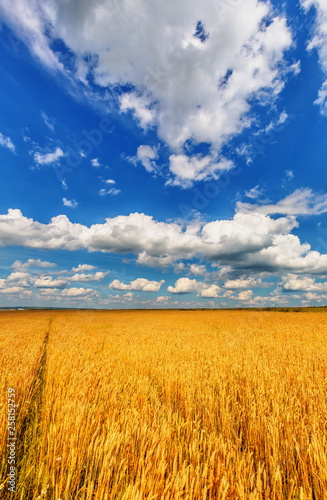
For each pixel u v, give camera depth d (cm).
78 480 236
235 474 243
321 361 675
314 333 1413
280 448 290
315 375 523
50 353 814
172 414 372
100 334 1555
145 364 670
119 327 2183
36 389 473
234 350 881
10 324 2752
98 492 212
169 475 220
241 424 343
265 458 279
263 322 2547
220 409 368
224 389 432
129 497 202
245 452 288
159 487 219
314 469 241
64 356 729
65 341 1184
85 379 496
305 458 255
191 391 434
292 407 372
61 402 379
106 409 382
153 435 279
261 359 704
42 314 5609
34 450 274
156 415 346
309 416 340
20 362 700
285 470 262
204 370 602
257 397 412
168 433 289
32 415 378
